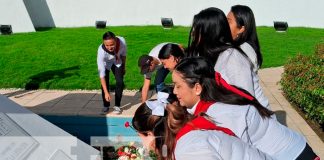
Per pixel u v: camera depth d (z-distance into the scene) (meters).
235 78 2.75
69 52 11.55
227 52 2.79
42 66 10.03
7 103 3.09
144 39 13.50
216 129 2.14
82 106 7.05
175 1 16.92
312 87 6.02
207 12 2.85
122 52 6.11
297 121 6.23
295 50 12.27
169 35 14.32
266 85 8.49
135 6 16.94
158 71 4.91
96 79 8.79
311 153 2.68
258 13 17.11
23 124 2.86
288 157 2.56
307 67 6.91
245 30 3.30
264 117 2.47
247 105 2.39
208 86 2.31
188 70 2.29
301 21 17.27
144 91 4.95
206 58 2.55
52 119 4.87
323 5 17.06
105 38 5.77
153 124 2.19
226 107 2.33
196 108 2.38
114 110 6.65
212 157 1.98
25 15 15.14
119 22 16.98
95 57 11.01
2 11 14.84
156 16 17.08
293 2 17.05
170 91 2.62
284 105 7.07
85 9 16.80
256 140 2.48
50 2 16.62
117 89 6.38
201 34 2.84
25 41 13.12
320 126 6.00
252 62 3.00
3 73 9.35
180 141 2.07
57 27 16.77
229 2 16.88
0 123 2.72
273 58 11.13
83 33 14.69
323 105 5.76
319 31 16.27
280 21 16.81
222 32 2.83
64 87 8.27
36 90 8.16
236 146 2.11
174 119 2.12
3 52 11.55
